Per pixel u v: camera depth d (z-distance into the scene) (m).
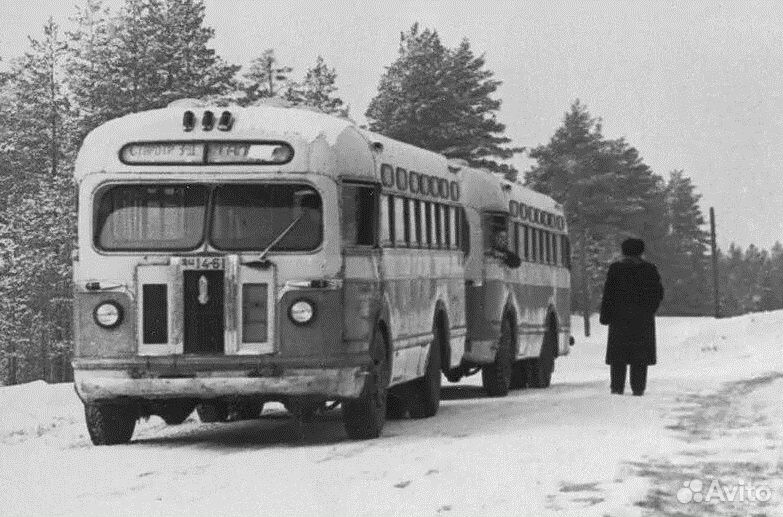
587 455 11.64
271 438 15.52
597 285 119.38
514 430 14.41
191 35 71.69
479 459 11.69
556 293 29.73
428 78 85.56
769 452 11.61
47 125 77.50
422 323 17.84
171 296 14.32
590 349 62.66
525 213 26.66
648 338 19.50
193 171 14.47
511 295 24.86
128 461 13.18
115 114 70.12
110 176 14.55
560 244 30.75
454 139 84.94
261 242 14.34
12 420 19.03
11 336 73.62
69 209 71.38
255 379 14.19
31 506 10.20
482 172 24.00
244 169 14.43
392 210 16.47
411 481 10.50
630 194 128.88
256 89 82.88
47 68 77.38
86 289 14.51
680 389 20.64
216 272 14.32
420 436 14.72
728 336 53.59
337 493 10.06
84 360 14.45
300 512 9.25
